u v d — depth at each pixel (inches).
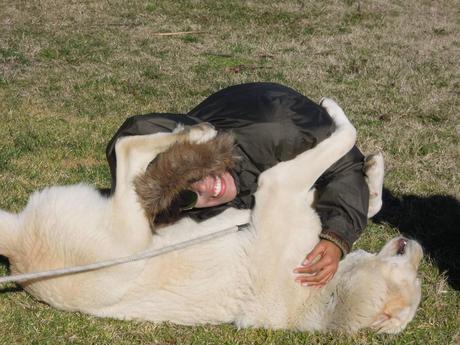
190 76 280.5
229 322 163.6
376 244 185.8
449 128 238.5
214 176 158.9
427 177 211.6
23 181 200.4
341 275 162.1
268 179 161.9
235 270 161.2
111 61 296.2
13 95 249.0
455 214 198.5
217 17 381.7
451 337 164.2
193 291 160.9
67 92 255.3
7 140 220.7
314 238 162.6
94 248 156.8
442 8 428.8
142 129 161.6
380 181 169.8
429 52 333.1
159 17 374.6
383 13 406.6
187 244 158.4
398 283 160.9
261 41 341.7
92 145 219.5
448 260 183.0
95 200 159.3
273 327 162.9
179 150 156.5
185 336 161.0
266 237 161.3
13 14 362.0
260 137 161.3
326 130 163.9
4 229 159.5
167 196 156.7
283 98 165.3
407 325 165.6
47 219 158.2
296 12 399.2
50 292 159.6
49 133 224.5
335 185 163.9
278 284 161.6
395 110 249.1
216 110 166.1
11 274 162.2
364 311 159.6
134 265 157.8
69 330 160.6
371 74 293.0
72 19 361.4
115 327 161.2
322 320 161.9
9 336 159.9
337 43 343.9
